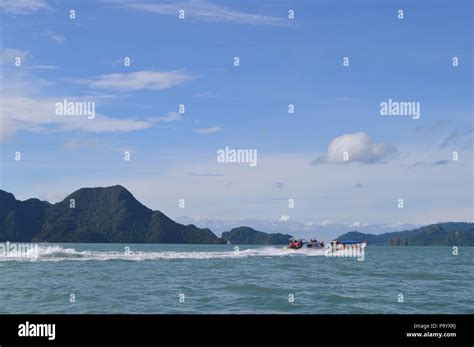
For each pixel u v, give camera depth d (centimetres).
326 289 3328
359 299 2919
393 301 2886
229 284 3503
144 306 2586
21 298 2775
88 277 3797
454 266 6166
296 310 2544
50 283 3406
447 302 2903
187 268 4772
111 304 2622
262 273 4406
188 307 2578
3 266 4578
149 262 5356
